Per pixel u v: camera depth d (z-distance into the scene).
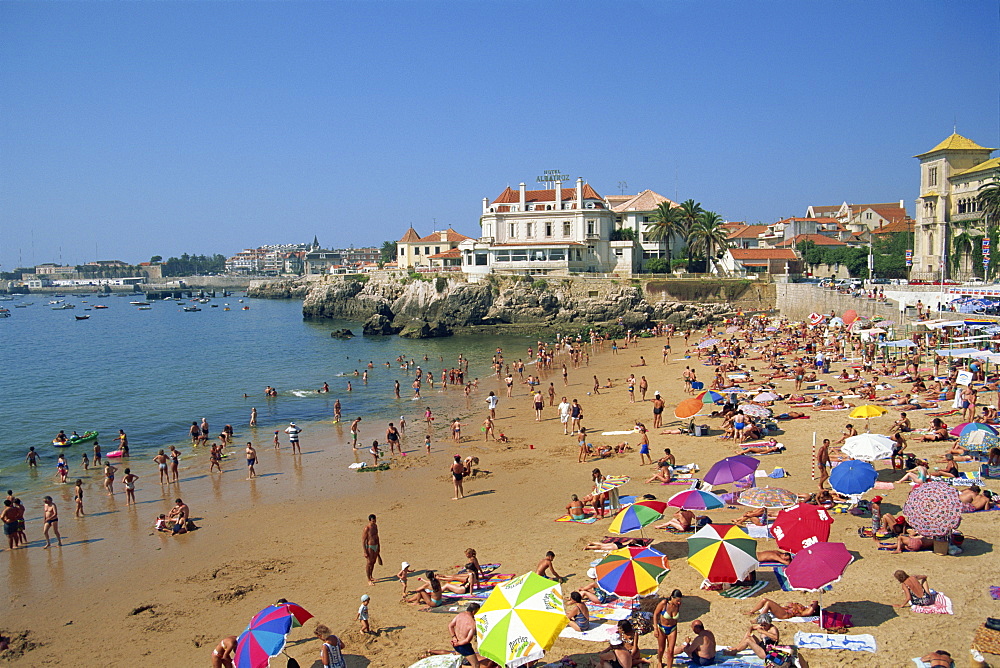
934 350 47.47
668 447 36.38
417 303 124.38
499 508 29.20
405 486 33.84
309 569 24.22
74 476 39.16
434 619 19.34
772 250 119.69
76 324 182.75
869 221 161.25
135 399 63.81
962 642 15.46
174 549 27.14
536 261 119.56
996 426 30.42
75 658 19.08
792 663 14.57
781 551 20.45
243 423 51.94
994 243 76.31
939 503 19.78
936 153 87.50
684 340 90.25
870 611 17.12
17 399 65.75
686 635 16.66
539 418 48.28
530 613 14.94
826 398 41.56
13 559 26.84
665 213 115.00
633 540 22.81
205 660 18.48
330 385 68.06
